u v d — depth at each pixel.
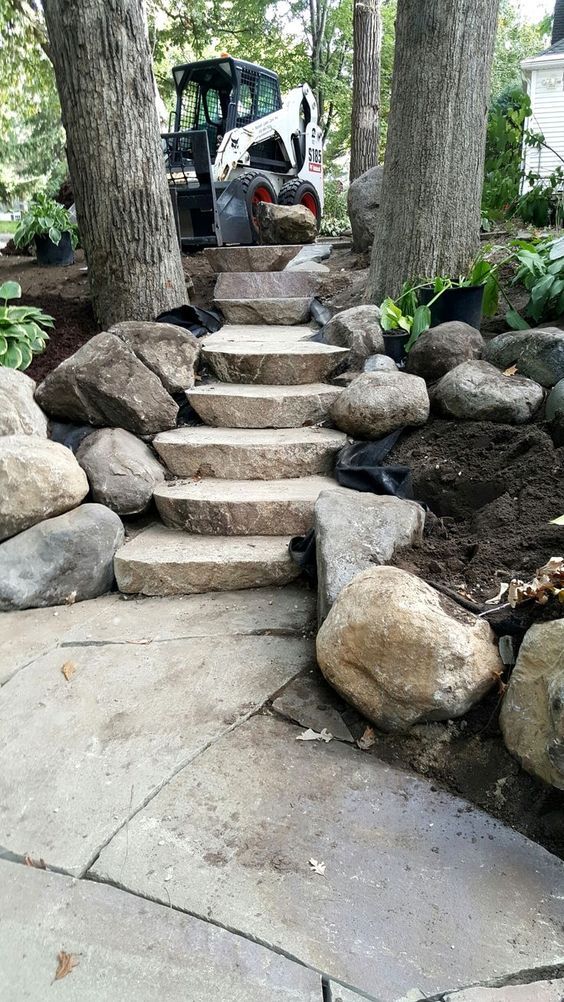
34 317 5.00
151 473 3.82
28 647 2.89
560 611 2.24
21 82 11.62
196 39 15.75
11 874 1.80
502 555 2.81
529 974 1.53
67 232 7.44
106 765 2.19
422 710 2.17
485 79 4.73
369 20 11.42
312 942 1.61
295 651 2.77
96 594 3.36
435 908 1.69
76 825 1.96
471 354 4.15
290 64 21.11
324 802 2.03
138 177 4.91
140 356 4.29
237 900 1.71
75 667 2.72
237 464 3.90
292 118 9.62
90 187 4.93
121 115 4.76
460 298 4.52
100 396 3.97
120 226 4.97
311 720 2.37
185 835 1.92
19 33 10.30
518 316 4.45
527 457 3.43
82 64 4.64
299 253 6.89
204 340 5.06
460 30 4.53
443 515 3.45
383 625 2.18
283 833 1.92
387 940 1.61
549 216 6.93
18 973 1.54
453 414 3.85
